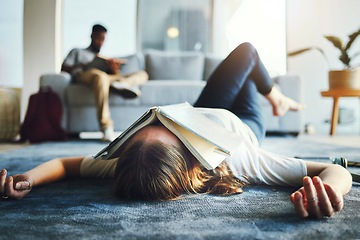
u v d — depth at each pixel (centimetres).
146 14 474
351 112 384
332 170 79
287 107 164
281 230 57
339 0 397
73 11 451
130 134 76
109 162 100
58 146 226
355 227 59
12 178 79
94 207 73
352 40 306
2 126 290
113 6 454
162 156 70
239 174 86
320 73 401
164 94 306
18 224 62
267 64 429
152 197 71
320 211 61
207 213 68
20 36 430
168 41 492
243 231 57
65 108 298
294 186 90
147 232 57
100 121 269
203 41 477
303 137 312
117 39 458
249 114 124
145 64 378
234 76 123
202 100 123
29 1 422
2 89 291
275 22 423
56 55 430
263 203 75
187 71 368
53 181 100
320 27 402
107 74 300
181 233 56
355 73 301
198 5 477
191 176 74
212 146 74
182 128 75
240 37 444
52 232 58
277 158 87
